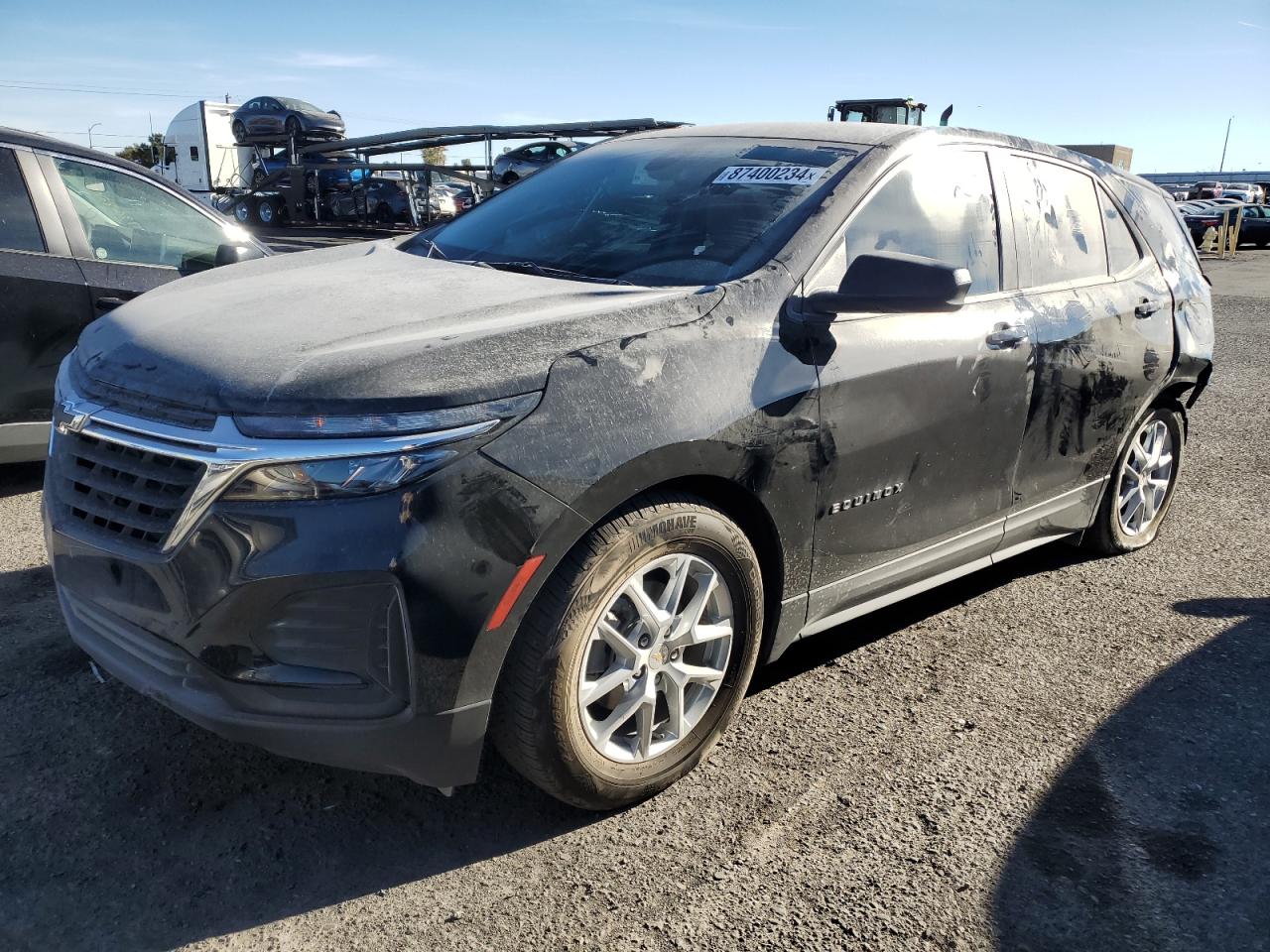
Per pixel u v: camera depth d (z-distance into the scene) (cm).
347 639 214
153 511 221
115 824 248
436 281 291
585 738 245
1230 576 445
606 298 264
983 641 373
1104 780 285
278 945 213
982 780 282
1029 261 365
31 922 215
